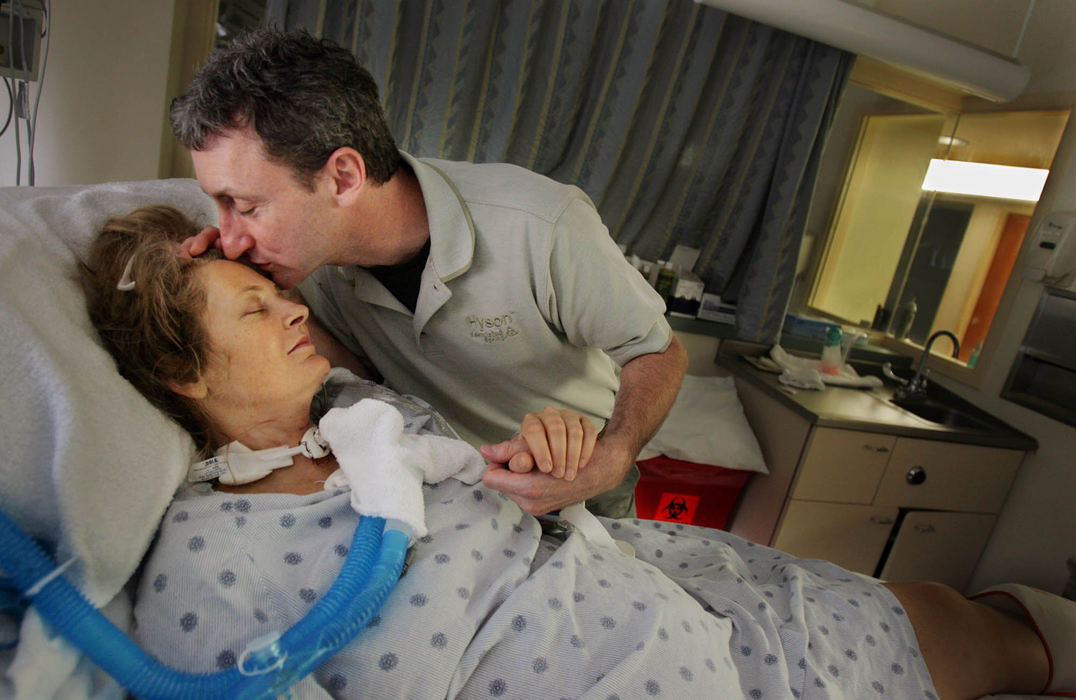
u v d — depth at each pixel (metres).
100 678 0.72
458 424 1.39
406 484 0.91
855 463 2.39
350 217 1.04
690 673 0.92
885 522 2.52
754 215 2.71
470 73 2.23
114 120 2.09
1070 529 2.40
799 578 1.28
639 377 1.24
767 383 2.58
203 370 0.96
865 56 2.56
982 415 2.71
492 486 0.98
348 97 0.95
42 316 0.85
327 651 0.70
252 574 0.82
